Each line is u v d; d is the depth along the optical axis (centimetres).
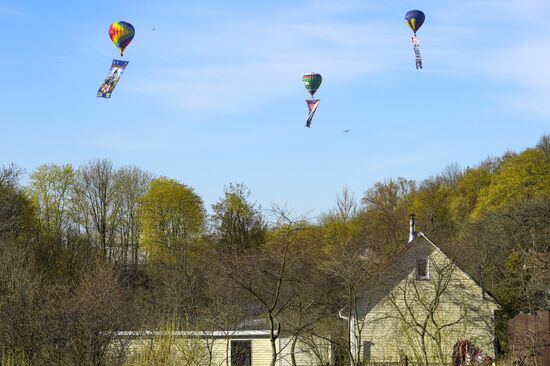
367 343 3516
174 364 2236
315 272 3078
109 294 2286
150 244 6562
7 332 2030
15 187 4906
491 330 3453
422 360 2747
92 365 2022
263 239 5875
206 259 4400
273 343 2328
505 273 4097
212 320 3022
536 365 2364
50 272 4184
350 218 6575
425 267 3634
